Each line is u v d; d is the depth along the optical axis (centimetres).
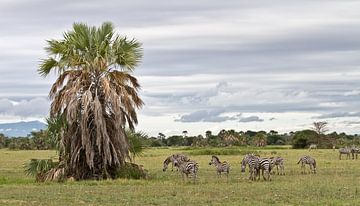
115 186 2902
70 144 3375
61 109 3394
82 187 2855
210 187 2816
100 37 3509
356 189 2647
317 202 2217
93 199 2344
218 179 3391
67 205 2162
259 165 3325
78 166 3372
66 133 3391
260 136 13625
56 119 3431
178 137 15362
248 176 3650
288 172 3984
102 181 3150
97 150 3375
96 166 3378
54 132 3453
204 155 7588
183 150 9350
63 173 3300
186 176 3509
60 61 3462
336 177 3425
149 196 2442
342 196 2411
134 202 2255
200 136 14162
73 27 3519
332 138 11712
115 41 3531
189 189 2717
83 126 3316
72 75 3441
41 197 2411
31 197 2414
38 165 3406
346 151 6141
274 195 2444
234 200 2303
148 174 3597
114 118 3381
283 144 15262
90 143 3325
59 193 2562
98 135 3294
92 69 3453
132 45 3531
